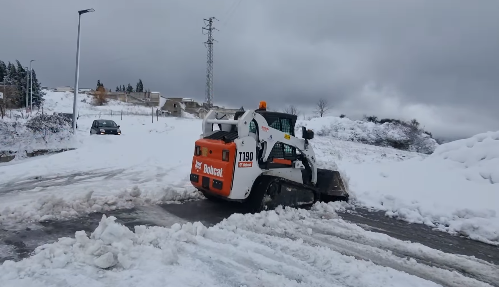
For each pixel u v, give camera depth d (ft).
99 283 10.66
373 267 13.35
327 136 97.09
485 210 19.90
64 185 27.20
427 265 14.32
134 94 248.32
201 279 11.39
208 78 126.72
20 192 24.25
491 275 13.71
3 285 10.16
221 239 15.19
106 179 30.45
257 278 11.67
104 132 68.44
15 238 14.88
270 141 21.31
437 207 21.89
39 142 48.14
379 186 27.53
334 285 11.69
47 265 11.43
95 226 16.93
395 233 18.81
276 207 20.86
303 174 24.22
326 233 17.65
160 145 53.31
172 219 18.93
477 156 26.94
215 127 26.35
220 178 19.34
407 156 63.05
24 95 165.58
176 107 203.31
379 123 110.32
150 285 10.71
